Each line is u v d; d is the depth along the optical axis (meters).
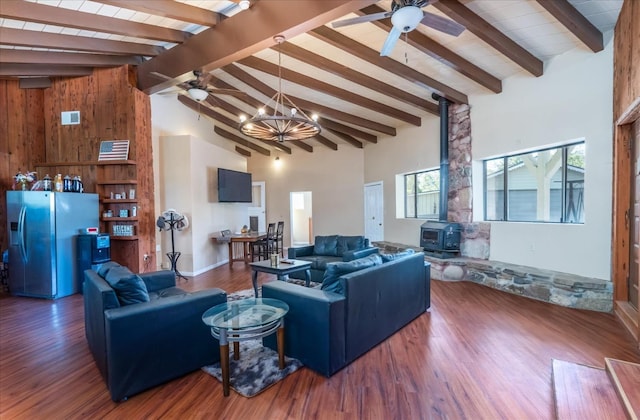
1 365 2.59
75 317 3.69
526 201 4.74
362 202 8.93
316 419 1.92
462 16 3.20
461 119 5.46
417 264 3.58
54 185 4.75
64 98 5.23
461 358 2.62
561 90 4.05
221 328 2.14
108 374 2.12
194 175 6.12
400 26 2.60
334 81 5.29
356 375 2.40
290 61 4.72
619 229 3.45
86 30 3.81
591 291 3.63
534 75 4.24
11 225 4.52
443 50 4.00
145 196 5.29
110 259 5.12
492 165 5.24
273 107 6.43
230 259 7.00
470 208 5.36
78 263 4.70
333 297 2.45
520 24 3.49
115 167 5.11
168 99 6.38
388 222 7.83
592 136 3.73
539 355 2.64
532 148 4.44
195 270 6.06
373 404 2.05
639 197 3.11
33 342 3.01
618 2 3.14
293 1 3.20
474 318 3.51
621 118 3.22
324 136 8.74
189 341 2.43
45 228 4.39
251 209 10.19
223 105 6.83
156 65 4.84
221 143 8.95
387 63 4.29
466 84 5.01
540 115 4.30
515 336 3.02
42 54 4.38
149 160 5.41
